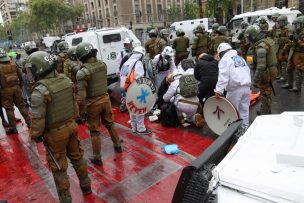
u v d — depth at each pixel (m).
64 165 3.35
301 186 1.30
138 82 5.34
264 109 5.79
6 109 6.24
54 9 56.12
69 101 3.28
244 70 4.76
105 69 4.32
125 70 5.49
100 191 3.90
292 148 1.54
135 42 9.91
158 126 6.00
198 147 4.91
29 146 5.68
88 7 78.31
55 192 4.00
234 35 15.48
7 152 5.48
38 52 3.15
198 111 5.61
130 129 5.98
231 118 4.65
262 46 5.41
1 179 4.49
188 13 47.59
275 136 1.74
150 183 3.97
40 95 2.99
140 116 5.58
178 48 9.86
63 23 59.12
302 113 2.07
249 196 1.37
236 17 16.19
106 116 4.61
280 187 1.32
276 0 29.84
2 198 3.96
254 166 1.49
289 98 7.32
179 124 5.85
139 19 69.50
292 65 7.72
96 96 4.27
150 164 4.48
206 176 1.62
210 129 5.43
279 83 8.80
